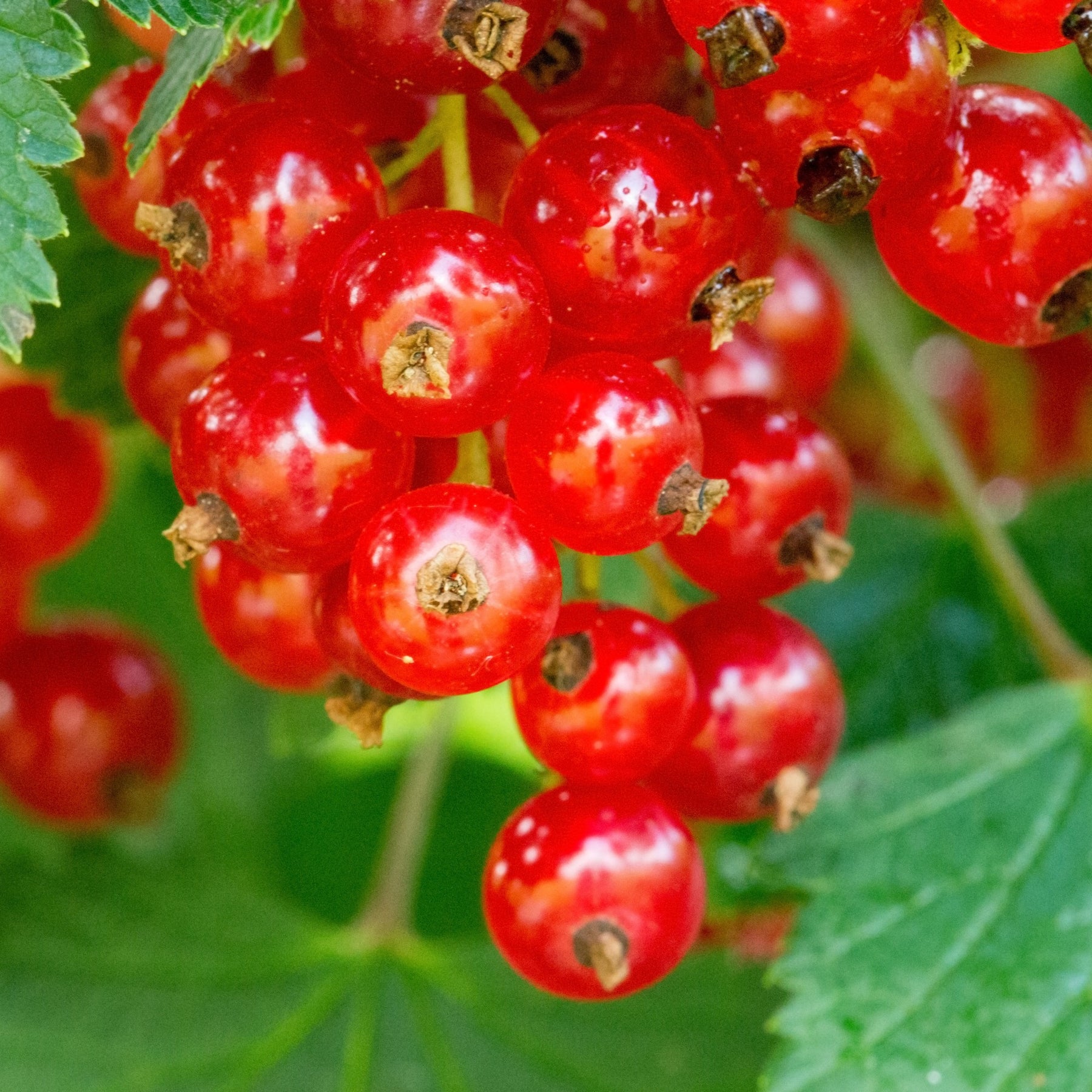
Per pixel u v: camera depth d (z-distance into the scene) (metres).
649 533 0.25
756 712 0.26
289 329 0.26
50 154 0.25
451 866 0.35
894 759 0.29
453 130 0.26
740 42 0.25
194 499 0.25
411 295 0.25
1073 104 0.36
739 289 0.25
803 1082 0.28
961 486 0.31
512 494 0.26
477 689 0.25
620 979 0.26
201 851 0.31
